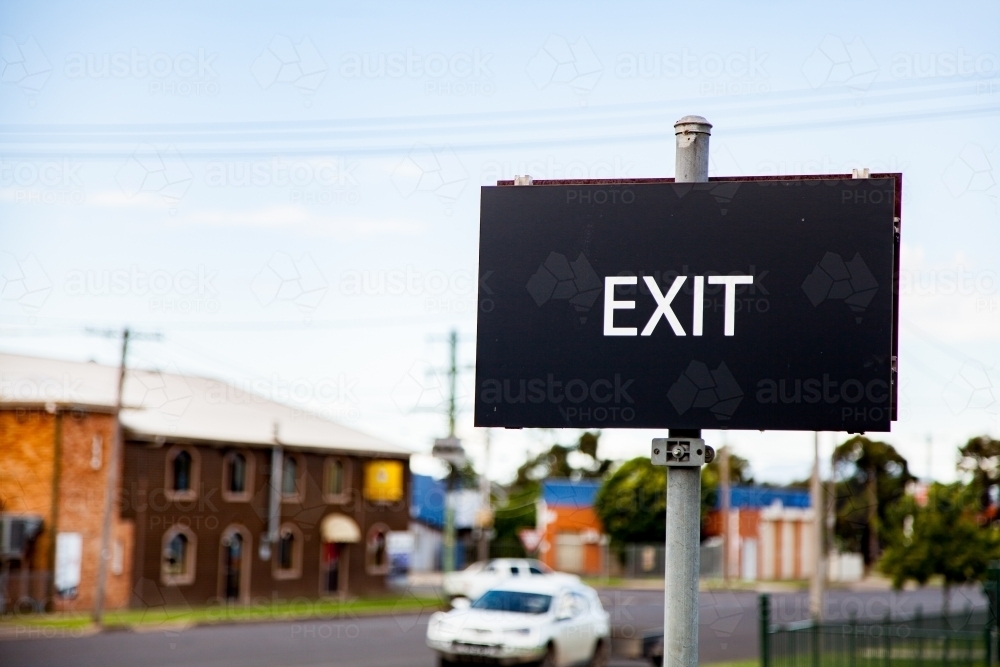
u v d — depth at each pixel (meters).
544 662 19.62
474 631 19.67
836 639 17.73
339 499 43.94
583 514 56.66
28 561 34.19
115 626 30.09
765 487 60.19
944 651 18.52
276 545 41.31
